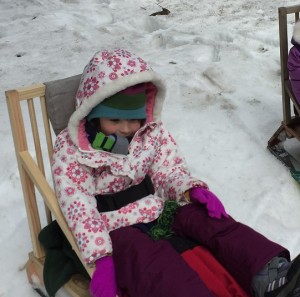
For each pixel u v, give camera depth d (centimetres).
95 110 188
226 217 191
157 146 211
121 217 194
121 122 192
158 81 195
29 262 216
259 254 170
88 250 172
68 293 194
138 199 200
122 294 174
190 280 162
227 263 178
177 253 175
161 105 208
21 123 193
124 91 185
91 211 181
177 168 212
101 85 183
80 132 191
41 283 212
